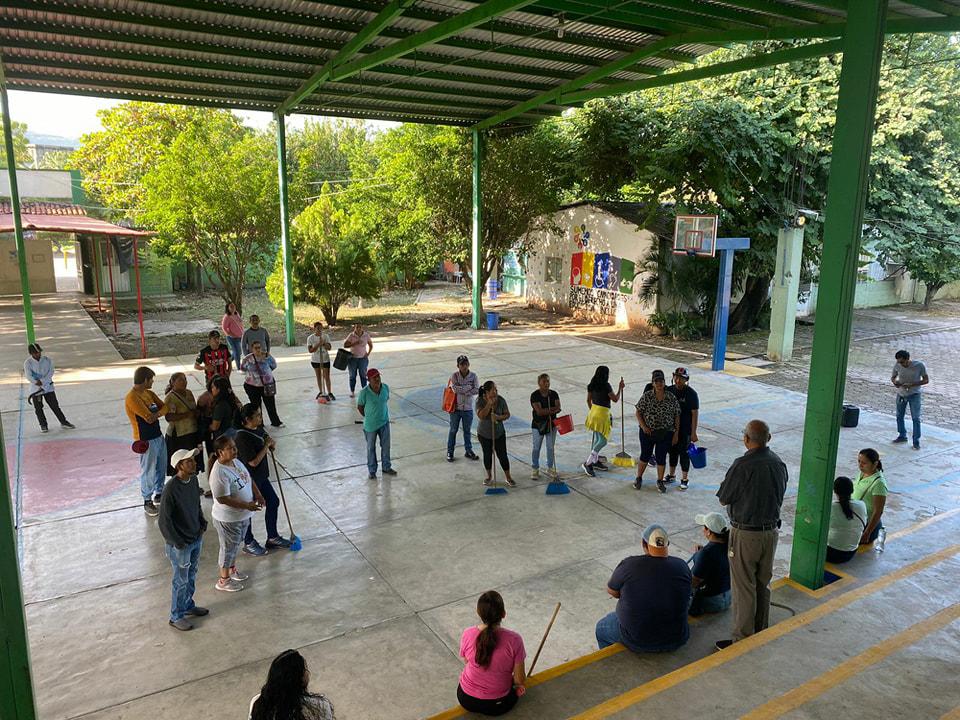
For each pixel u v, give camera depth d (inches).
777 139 741.9
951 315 1040.2
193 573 239.0
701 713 165.6
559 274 1013.2
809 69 751.1
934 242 826.8
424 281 1358.3
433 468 390.9
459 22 414.6
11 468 383.9
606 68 559.2
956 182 805.9
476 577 271.0
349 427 461.4
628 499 349.1
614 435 452.4
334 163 1566.2
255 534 306.8
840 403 232.7
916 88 741.3
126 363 657.0
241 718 192.1
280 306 917.8
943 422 494.0
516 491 358.0
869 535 280.7
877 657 188.1
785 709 165.6
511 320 958.4
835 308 228.4
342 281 895.1
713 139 711.7
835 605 221.5
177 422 333.1
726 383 592.1
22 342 767.1
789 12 381.1
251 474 280.7
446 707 196.5
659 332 832.3
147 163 1130.0
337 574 272.8
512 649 175.6
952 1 295.9
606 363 664.4
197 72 593.6
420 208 957.8
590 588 263.4
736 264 792.9
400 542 300.4
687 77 513.3
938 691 173.3
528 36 514.6
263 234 904.3
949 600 225.3
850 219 223.3
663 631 202.1
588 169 864.9
